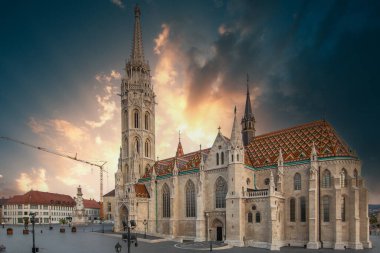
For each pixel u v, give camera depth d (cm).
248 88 10969
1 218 19588
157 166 12000
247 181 8575
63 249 6631
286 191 8219
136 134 12600
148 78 13312
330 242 7431
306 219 7800
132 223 4653
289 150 8756
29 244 7394
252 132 10575
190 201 9756
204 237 8800
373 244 8062
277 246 7150
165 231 10425
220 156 8888
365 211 7494
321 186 7769
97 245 7306
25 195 19762
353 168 7644
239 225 7744
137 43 13488
